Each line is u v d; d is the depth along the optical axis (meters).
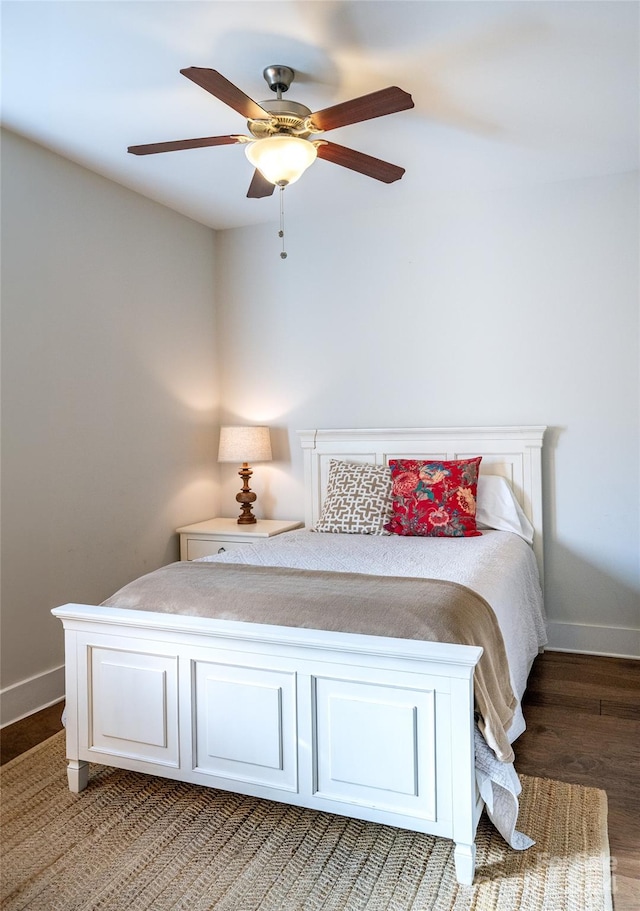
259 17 1.97
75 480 3.05
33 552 2.82
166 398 3.70
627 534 3.31
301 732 1.78
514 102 2.53
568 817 1.91
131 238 3.43
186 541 3.73
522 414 3.50
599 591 3.37
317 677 1.76
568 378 3.40
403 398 3.77
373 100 1.94
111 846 1.82
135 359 3.45
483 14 1.97
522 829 1.86
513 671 2.18
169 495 3.72
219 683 1.88
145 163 3.06
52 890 1.65
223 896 1.62
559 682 2.98
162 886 1.66
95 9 1.92
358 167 2.38
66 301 3.00
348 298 3.88
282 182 2.29
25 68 2.24
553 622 3.44
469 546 2.85
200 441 4.01
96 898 1.62
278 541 3.07
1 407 2.67
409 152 3.01
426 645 1.66
